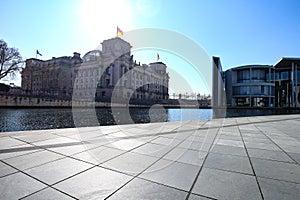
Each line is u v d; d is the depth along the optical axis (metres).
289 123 9.84
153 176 2.78
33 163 3.29
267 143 4.97
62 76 63.00
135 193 2.27
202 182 2.57
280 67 43.00
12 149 4.14
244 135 6.12
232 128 7.73
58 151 4.04
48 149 4.19
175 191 2.32
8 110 29.28
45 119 20.67
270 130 7.25
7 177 2.69
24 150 4.08
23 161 3.38
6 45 43.75
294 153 4.02
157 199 2.13
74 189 2.36
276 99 45.50
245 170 3.02
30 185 2.45
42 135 5.78
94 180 2.63
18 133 6.02
